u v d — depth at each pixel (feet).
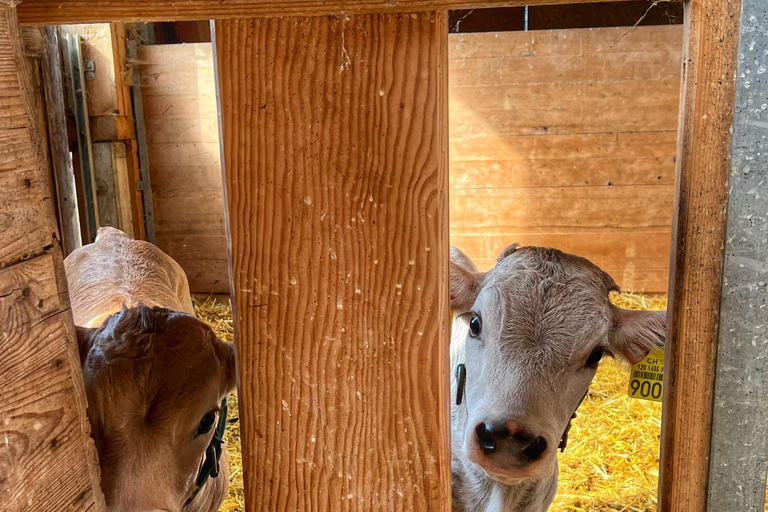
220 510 12.04
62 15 4.43
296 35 4.44
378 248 4.68
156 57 20.70
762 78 4.60
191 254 21.90
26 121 3.85
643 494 12.43
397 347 4.82
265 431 5.07
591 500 12.27
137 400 6.19
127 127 20.47
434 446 4.93
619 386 16.46
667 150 20.59
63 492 4.08
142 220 21.49
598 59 20.20
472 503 8.33
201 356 6.63
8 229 3.68
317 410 4.98
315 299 4.81
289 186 4.66
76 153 19.43
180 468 6.59
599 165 20.85
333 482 5.08
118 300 9.66
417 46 4.37
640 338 7.36
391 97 4.46
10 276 3.67
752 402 5.02
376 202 4.61
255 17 4.41
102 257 11.03
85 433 4.31
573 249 21.48
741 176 4.73
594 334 7.02
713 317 4.93
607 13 24.17
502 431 6.44
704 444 5.11
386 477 5.02
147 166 21.33
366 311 4.78
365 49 4.41
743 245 4.83
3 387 3.60
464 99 20.83
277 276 4.80
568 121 20.67
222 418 7.39
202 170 21.31
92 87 19.67
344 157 4.57
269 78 4.52
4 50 3.71
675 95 20.22
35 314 3.85
